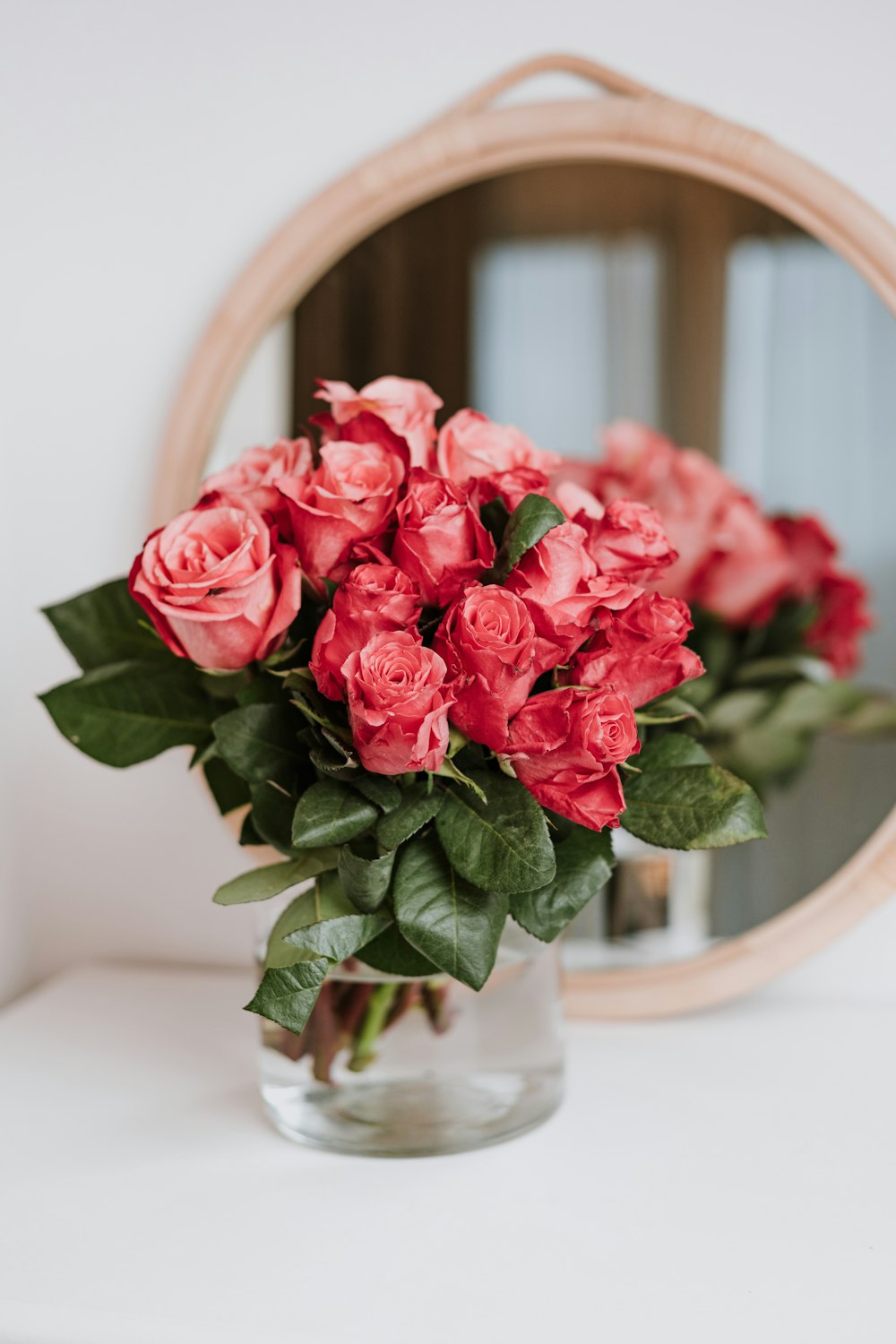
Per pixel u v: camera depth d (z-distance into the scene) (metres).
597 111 1.03
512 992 0.89
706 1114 0.92
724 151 1.02
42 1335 0.75
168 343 1.10
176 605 0.81
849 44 1.01
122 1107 0.94
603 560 0.84
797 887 1.04
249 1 1.07
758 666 1.06
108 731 0.90
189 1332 0.75
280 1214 0.83
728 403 1.05
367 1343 0.74
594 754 0.79
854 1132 0.90
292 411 1.07
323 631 0.80
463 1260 0.79
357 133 1.07
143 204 1.09
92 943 1.15
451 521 0.81
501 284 1.06
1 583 1.11
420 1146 0.88
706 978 1.04
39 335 1.11
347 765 0.80
